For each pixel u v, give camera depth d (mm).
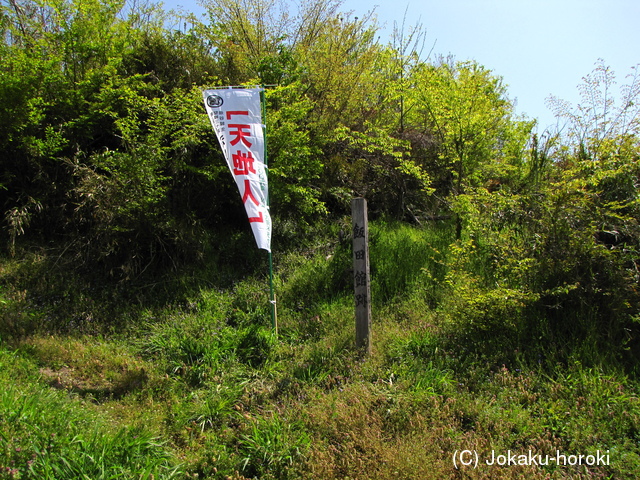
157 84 7328
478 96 6922
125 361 4613
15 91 6086
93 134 7152
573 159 5469
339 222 7801
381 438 3479
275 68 7664
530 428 3602
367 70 8680
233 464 3262
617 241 5105
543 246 4914
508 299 4648
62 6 7094
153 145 6062
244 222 7492
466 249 5332
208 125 6367
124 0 7855
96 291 5852
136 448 3074
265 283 6285
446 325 5098
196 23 8430
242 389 4211
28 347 4582
